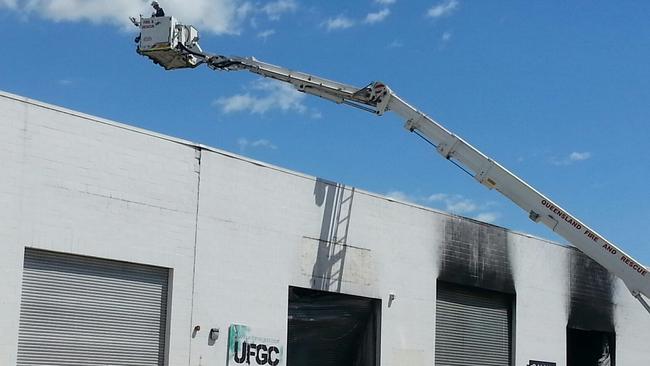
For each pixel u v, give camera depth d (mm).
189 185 25297
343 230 29828
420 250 32562
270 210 27500
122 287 23641
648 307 28344
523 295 37062
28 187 21625
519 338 36594
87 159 22906
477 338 34969
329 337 29562
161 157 24672
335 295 29766
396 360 31094
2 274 20938
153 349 24141
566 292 39375
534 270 37781
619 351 42156
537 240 38156
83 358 22547
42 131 22031
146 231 24078
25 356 21422
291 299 28453
